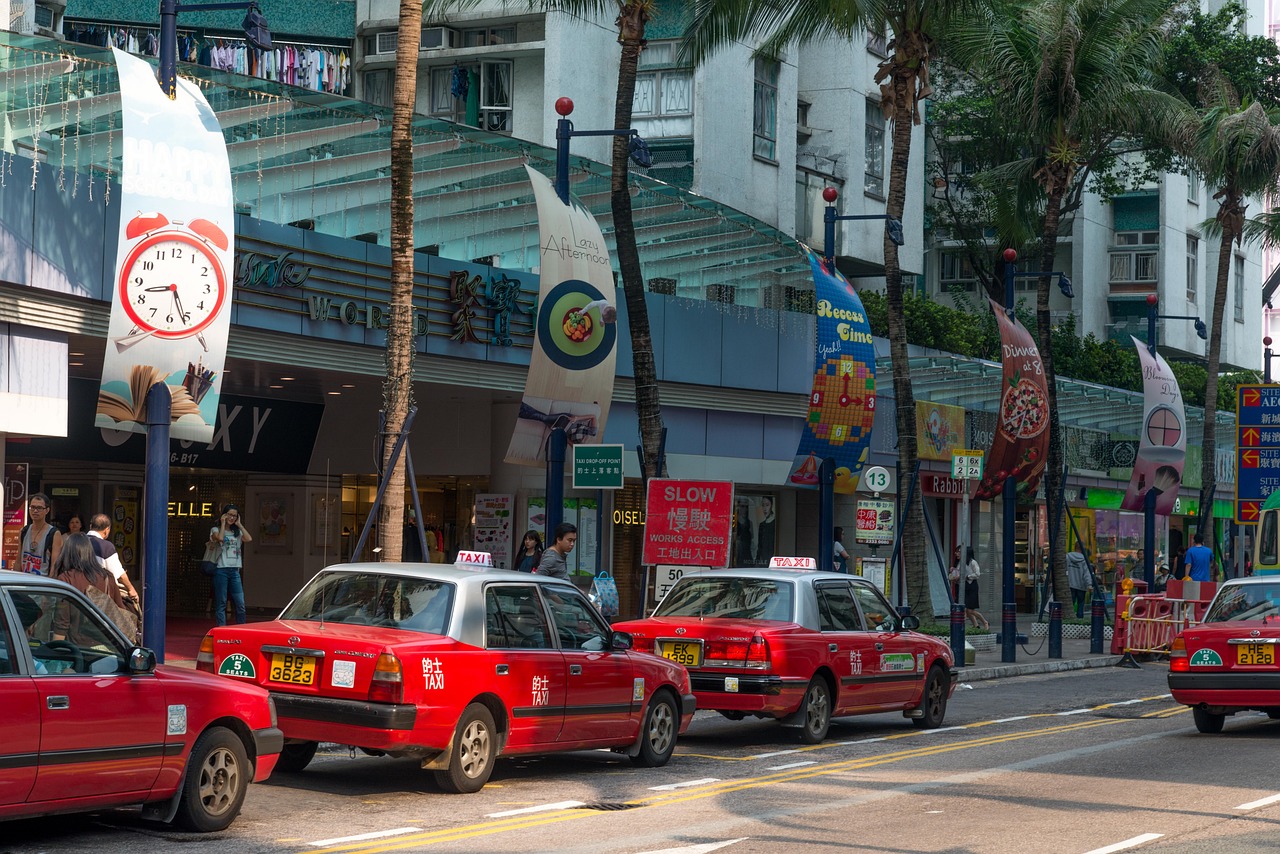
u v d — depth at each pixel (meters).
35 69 17.52
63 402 17.64
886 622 15.63
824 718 14.44
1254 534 26.42
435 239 22.98
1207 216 57.50
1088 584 36.16
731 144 34.56
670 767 12.77
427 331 22.12
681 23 33.97
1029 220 35.38
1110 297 53.38
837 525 30.97
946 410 33.59
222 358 15.16
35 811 8.06
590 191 25.78
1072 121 30.34
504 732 11.04
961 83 43.91
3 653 8.00
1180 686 15.55
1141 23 31.05
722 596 14.70
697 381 27.23
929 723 16.12
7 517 18.97
